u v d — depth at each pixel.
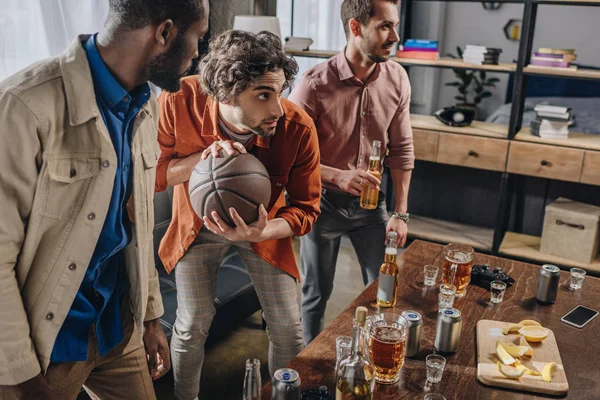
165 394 2.50
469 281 2.07
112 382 1.68
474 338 1.76
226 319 2.68
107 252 1.46
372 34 2.37
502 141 3.79
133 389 1.70
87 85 1.28
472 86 5.08
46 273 1.34
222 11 4.00
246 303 2.80
